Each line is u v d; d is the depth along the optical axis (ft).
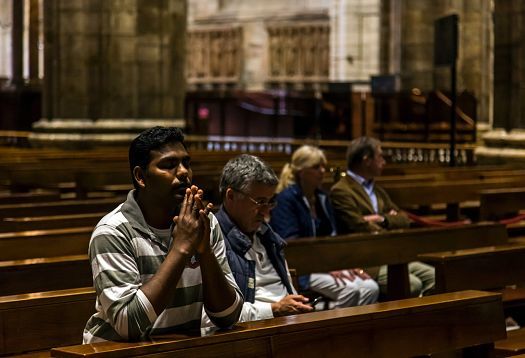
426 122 108.78
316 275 35.06
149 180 19.17
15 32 149.59
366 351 21.26
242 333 19.31
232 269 25.35
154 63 98.78
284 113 146.72
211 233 20.49
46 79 99.09
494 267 30.68
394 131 113.09
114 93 97.45
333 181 50.57
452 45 65.10
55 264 27.09
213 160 69.46
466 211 57.57
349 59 157.58
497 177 56.44
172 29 100.78
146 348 18.03
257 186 25.82
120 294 18.49
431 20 116.26
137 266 19.13
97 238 18.97
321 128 118.83
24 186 62.90
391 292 34.91
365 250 33.55
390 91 109.40
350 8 157.07
